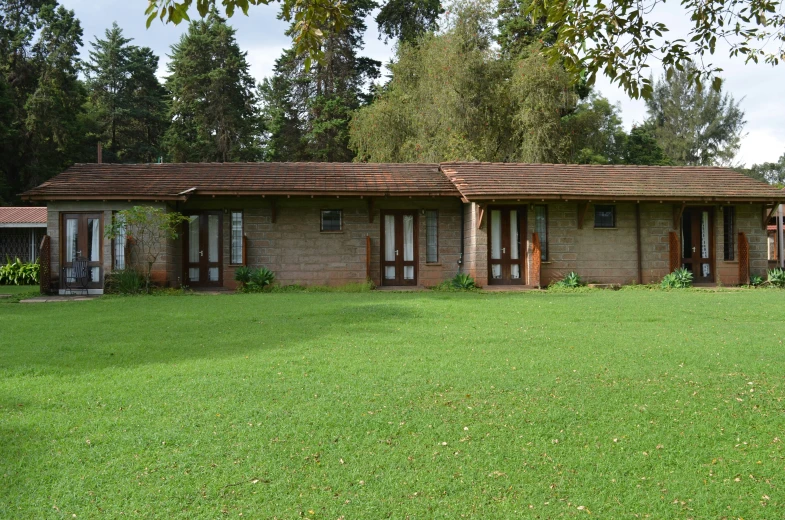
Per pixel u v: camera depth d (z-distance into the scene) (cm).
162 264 1861
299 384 696
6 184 4422
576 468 479
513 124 3328
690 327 1121
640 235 2080
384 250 2064
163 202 1877
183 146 4738
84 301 1589
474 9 3369
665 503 429
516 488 447
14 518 406
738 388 680
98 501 428
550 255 2034
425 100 3372
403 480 457
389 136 3447
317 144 4784
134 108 5656
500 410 604
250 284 1900
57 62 4806
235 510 416
